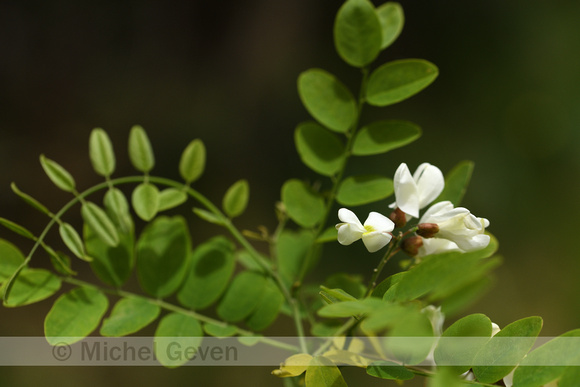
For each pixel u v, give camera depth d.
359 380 1.12
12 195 1.72
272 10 2.05
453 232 0.67
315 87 0.73
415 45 2.01
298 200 0.73
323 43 2.02
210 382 1.22
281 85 1.99
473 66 1.94
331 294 0.65
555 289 1.55
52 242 1.64
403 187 0.67
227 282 0.72
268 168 1.86
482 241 0.67
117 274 0.71
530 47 1.91
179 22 2.05
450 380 0.62
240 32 2.06
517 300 1.53
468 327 0.66
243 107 1.97
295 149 1.87
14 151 1.80
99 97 1.94
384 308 0.62
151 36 2.04
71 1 1.99
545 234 1.67
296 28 2.04
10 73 1.89
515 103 1.87
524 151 1.80
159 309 0.71
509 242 1.66
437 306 0.67
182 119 1.95
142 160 0.72
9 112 1.85
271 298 0.72
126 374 1.26
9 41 1.91
